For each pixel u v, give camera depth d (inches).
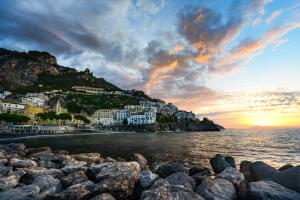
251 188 429.1
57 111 7495.1
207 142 3090.6
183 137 4439.0
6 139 3678.6
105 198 397.7
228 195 434.3
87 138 4028.1
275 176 515.2
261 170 592.7
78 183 481.7
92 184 469.7
